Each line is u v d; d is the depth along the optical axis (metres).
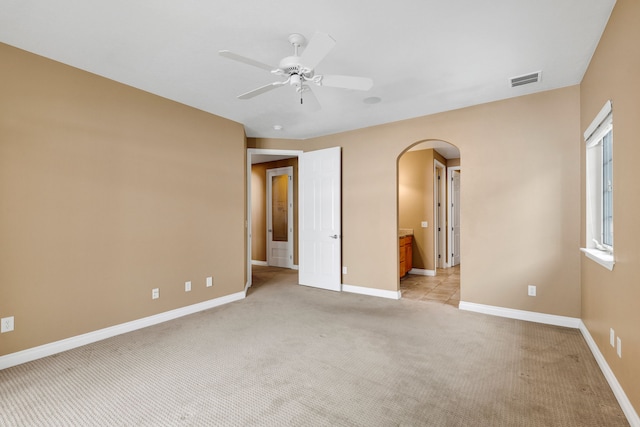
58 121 2.70
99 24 2.20
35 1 1.96
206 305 3.89
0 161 2.40
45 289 2.61
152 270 3.35
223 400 1.98
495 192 3.59
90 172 2.89
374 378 2.24
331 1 1.96
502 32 2.29
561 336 2.96
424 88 3.26
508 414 1.82
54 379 2.23
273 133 4.97
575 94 3.18
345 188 4.81
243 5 2.00
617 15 1.94
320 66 2.80
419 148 6.15
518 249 3.46
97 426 1.75
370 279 4.57
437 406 1.91
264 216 7.46
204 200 3.89
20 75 2.51
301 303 4.14
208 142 3.94
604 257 2.23
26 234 2.52
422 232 6.21
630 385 1.76
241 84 3.17
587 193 2.87
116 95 3.08
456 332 3.10
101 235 2.96
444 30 2.27
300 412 1.86
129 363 2.47
